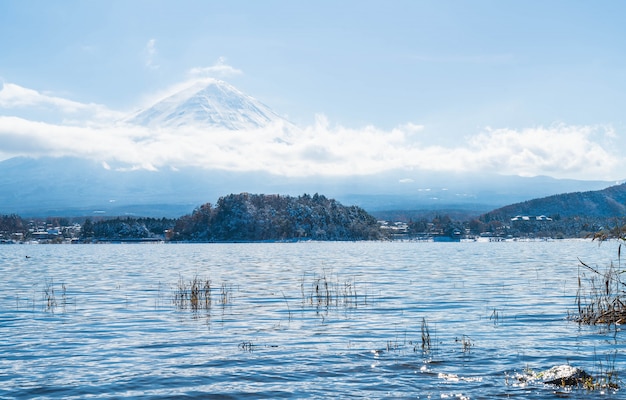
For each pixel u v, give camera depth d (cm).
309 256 14362
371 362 2145
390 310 3547
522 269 7719
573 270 7306
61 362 2177
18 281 6100
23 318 3278
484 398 1706
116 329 2902
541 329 2805
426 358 2198
